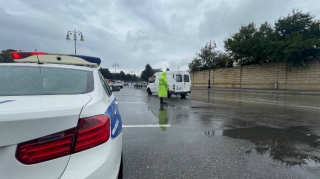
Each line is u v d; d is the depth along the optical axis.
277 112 7.95
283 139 4.45
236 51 32.72
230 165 3.10
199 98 14.50
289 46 22.50
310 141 4.32
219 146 3.95
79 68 2.72
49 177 1.28
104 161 1.50
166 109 8.70
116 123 2.04
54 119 1.31
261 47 27.12
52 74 2.39
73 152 1.37
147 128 5.30
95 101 1.76
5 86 2.03
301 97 15.39
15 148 1.21
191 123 5.92
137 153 3.51
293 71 24.59
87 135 1.45
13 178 1.21
